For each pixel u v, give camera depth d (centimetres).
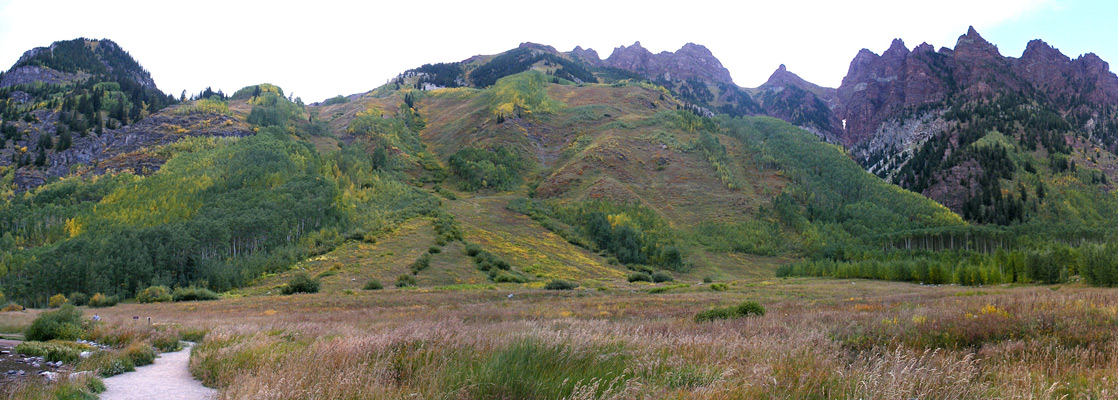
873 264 9719
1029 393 766
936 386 816
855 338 1375
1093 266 6100
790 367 909
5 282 7975
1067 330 1296
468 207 15438
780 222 15838
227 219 9675
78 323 2077
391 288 7412
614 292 6544
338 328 2236
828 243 13912
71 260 7138
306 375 878
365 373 904
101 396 991
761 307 2689
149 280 7331
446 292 6391
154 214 10925
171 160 15312
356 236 10706
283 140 17500
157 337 1919
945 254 11444
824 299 4569
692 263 12394
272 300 5750
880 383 782
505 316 3098
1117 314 1546
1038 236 13725
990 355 1123
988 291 5300
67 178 15950
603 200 16112
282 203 11069
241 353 1298
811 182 18562
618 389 792
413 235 10969
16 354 1455
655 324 2092
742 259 13288
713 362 1012
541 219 14625
